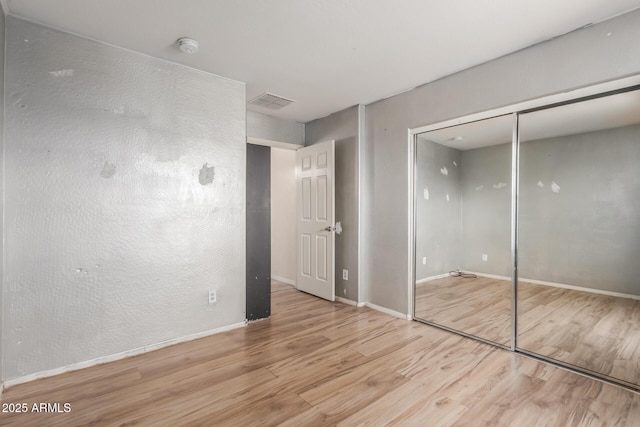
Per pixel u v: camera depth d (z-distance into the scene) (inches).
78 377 77.8
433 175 121.6
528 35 82.0
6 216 72.0
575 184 88.0
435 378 77.6
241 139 113.7
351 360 87.4
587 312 87.3
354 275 139.8
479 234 115.8
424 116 114.9
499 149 110.7
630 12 71.0
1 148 69.6
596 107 81.2
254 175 119.1
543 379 77.1
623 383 74.2
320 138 158.9
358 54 93.0
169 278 97.0
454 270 120.0
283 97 128.9
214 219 106.9
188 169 101.0
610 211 83.2
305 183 159.9
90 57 83.6
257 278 119.6
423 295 123.0
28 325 75.2
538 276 95.9
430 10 71.7
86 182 82.7
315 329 111.0
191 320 101.7
